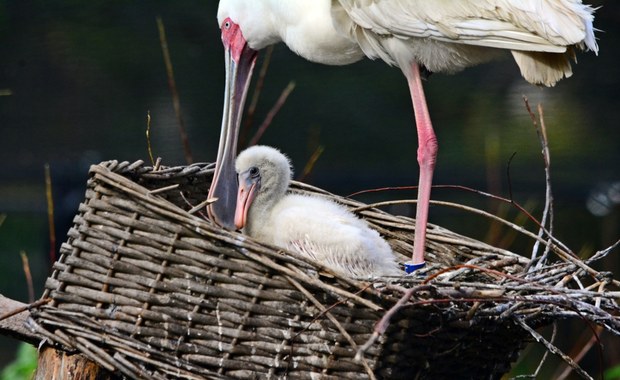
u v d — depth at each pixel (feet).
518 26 29.73
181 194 31.45
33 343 27.73
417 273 28.58
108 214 26.09
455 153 51.49
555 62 29.99
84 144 52.01
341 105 50.96
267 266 24.91
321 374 25.12
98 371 26.63
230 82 36.60
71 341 26.25
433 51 31.83
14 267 60.64
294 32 34.86
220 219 33.42
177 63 50.14
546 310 25.14
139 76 50.52
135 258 25.82
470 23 30.40
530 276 27.55
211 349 25.50
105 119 51.49
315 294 24.79
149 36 49.67
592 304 26.14
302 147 51.90
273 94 51.01
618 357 53.36
